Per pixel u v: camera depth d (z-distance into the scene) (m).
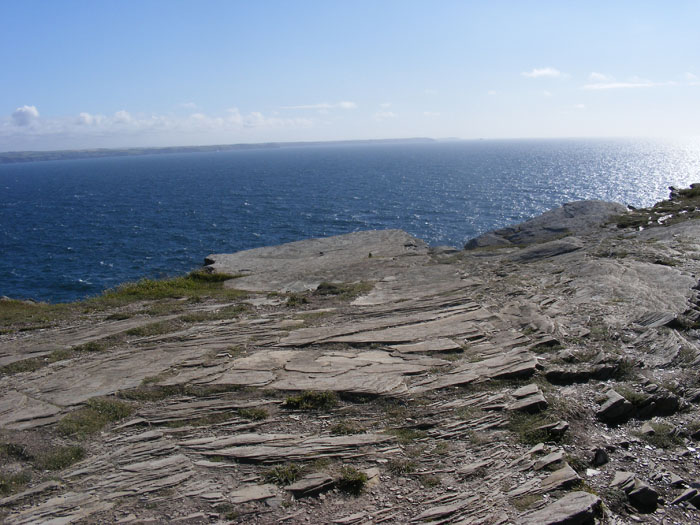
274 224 73.12
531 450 8.16
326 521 6.83
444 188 112.94
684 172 140.38
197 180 162.75
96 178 195.88
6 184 181.12
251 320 15.67
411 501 7.15
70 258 55.53
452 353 11.88
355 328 13.89
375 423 9.15
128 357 12.59
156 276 47.91
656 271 16.52
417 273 21.75
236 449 8.46
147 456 8.37
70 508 7.12
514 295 16.22
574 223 29.97
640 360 11.10
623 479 7.55
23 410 9.89
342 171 181.12
